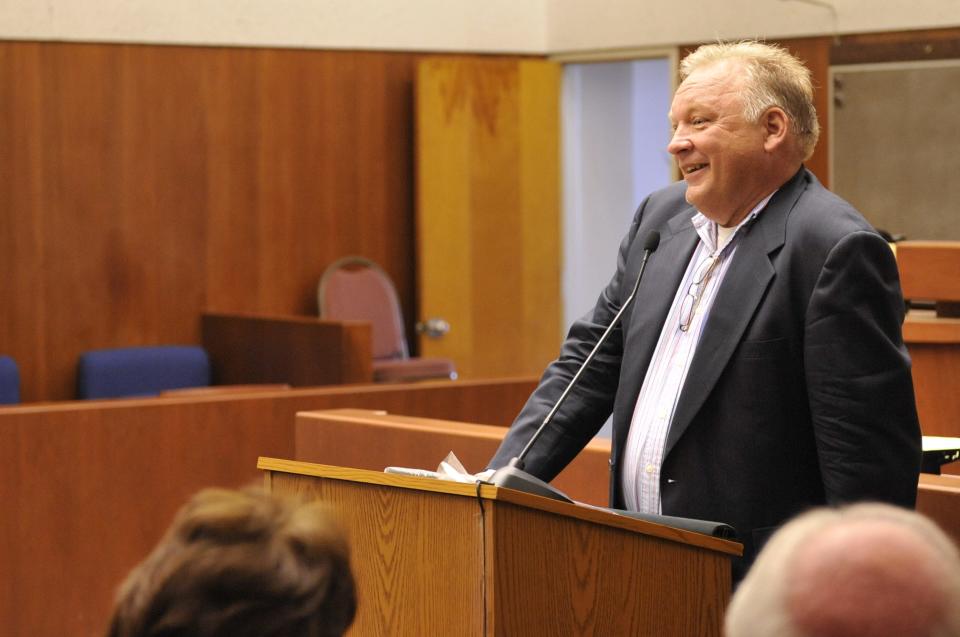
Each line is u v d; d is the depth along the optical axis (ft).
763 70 9.52
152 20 31.65
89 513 19.04
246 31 32.83
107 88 31.27
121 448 19.24
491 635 7.34
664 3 34.47
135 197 31.73
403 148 35.22
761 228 9.48
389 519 7.95
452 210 34.88
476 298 35.19
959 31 30.78
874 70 31.73
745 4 33.27
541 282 35.88
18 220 30.37
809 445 9.27
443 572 7.61
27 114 30.37
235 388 23.62
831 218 9.20
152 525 19.49
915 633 3.32
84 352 29.71
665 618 8.11
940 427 14.89
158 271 32.07
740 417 9.27
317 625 4.31
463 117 34.86
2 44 30.07
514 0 35.99
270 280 33.53
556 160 36.04
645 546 8.00
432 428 14.96
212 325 32.04
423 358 32.71
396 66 34.96
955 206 30.96
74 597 18.98
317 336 28.84
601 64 38.70
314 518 4.45
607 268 39.34
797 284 9.18
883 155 31.73
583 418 10.47
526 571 7.45
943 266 14.96
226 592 4.18
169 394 22.72
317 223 34.09
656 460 9.62
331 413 16.61
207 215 32.63
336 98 34.19
